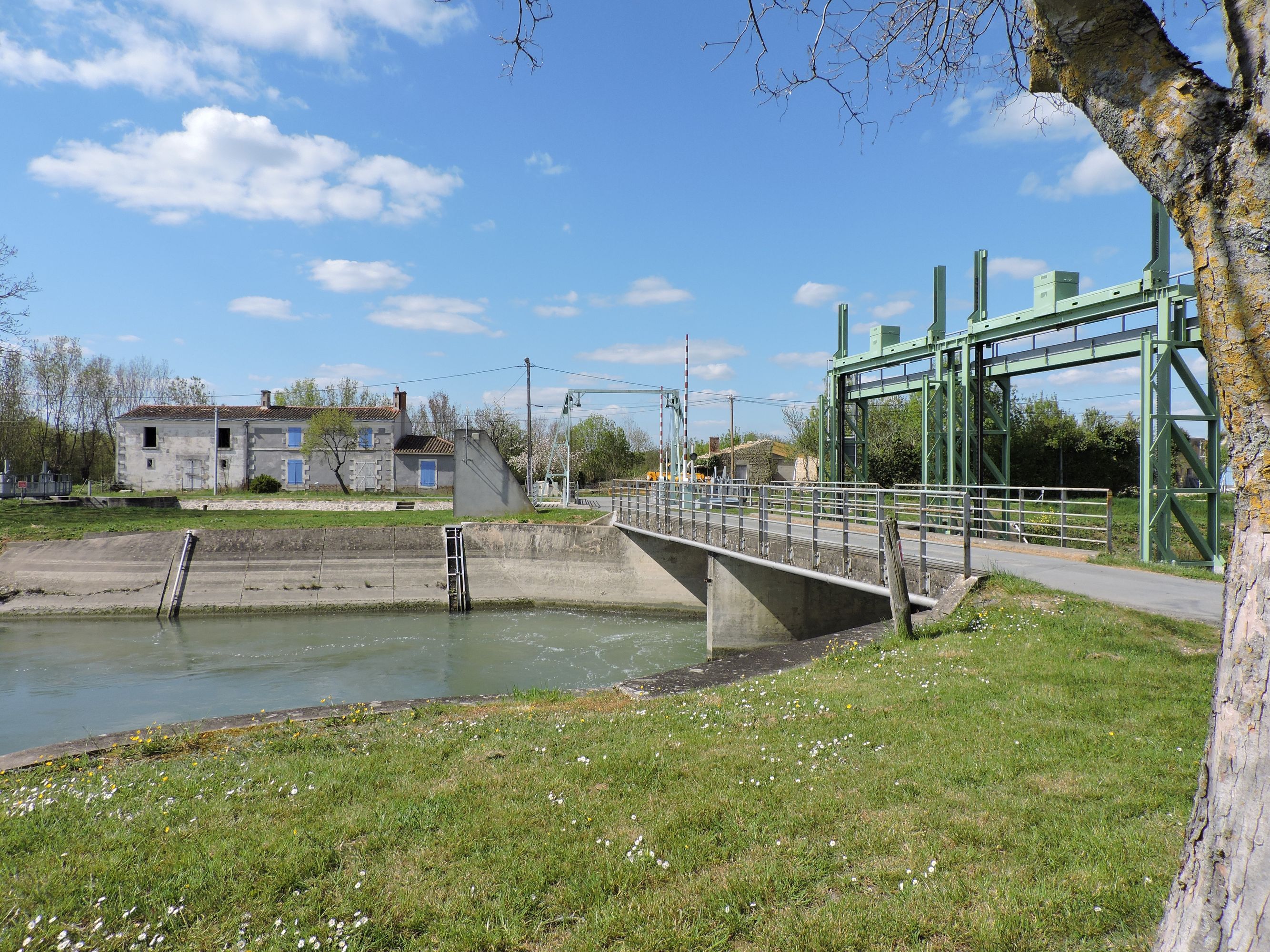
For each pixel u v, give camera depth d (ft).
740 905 13.15
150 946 12.69
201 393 278.67
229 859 15.65
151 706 53.57
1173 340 55.01
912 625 36.17
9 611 88.63
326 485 185.78
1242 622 7.54
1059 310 64.54
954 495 66.90
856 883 13.64
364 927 13.00
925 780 17.89
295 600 94.12
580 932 12.60
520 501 126.11
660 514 83.20
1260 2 7.33
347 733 25.44
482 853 15.55
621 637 80.64
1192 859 7.85
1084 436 120.88
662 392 146.72
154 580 93.30
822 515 49.98
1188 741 19.38
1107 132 8.99
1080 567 49.73
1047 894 12.57
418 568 99.19
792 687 27.96
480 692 57.36
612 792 18.35
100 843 16.72
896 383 95.35
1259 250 7.41
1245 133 7.47
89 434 241.35
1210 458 56.03
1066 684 25.09
